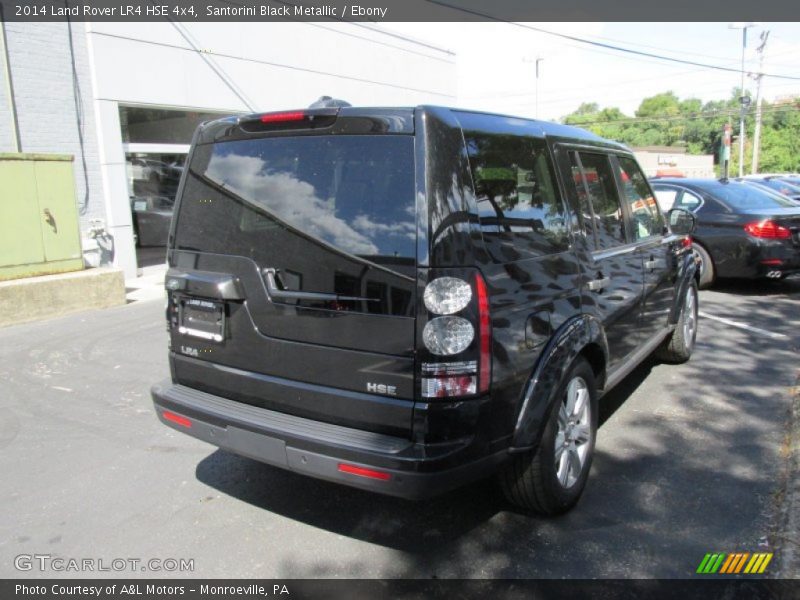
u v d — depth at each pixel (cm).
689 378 566
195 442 457
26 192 853
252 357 322
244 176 325
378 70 1716
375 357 282
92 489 389
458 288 271
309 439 287
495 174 304
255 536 336
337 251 290
